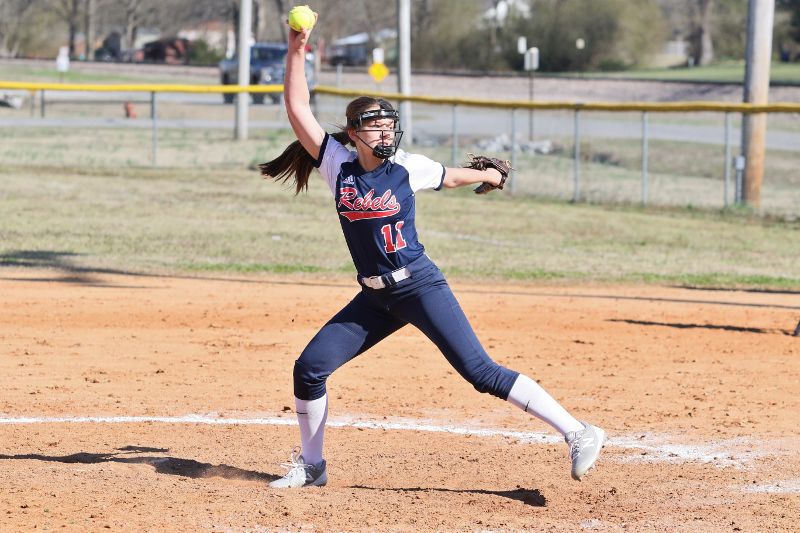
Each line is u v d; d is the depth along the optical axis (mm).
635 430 26000
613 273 52531
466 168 19469
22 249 55094
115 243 57875
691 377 31969
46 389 29422
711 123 157750
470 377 19578
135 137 126625
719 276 52250
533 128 143875
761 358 34719
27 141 119438
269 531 17984
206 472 22141
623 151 120125
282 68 171375
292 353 34781
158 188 83938
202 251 56250
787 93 184375
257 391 29844
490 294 46594
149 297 43938
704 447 24438
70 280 47562
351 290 46812
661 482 21688
